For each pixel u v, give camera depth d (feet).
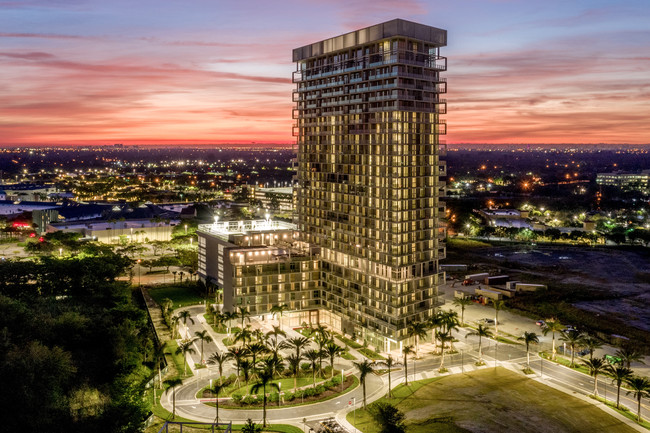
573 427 412.16
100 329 545.44
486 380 501.15
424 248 593.01
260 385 415.03
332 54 655.35
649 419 426.92
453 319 591.37
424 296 595.06
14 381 395.75
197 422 421.59
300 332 637.30
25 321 511.40
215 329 641.81
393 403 456.45
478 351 575.38
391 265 566.77
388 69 570.05
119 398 432.66
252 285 643.04
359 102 604.49
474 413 435.12
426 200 595.06
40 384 405.59
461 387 485.15
